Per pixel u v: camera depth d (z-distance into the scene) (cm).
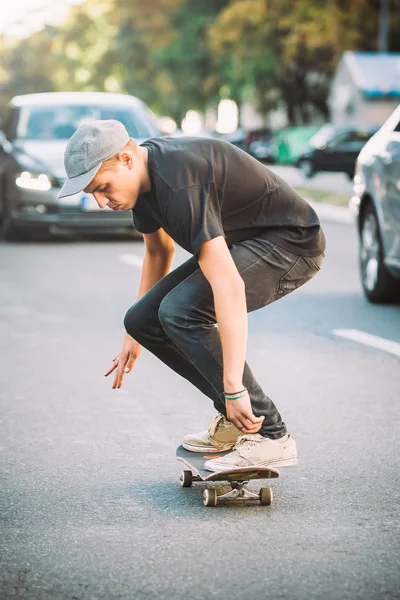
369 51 5300
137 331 453
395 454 528
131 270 1272
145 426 584
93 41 8356
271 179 432
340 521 424
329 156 3822
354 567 371
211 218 408
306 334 868
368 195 1008
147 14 6431
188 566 373
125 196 410
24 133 1593
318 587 353
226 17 5284
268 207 432
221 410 439
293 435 564
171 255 479
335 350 801
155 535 407
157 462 514
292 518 428
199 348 428
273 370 732
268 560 379
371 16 5000
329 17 4919
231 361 410
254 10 5169
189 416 607
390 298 1019
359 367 740
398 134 967
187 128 8656
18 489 471
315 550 389
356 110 5125
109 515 433
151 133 1566
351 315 962
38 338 853
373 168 991
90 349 809
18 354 789
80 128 407
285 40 5066
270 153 5284
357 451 533
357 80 5078
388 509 441
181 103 6606
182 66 6328
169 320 430
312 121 6075
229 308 405
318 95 5769
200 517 430
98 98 1641
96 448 539
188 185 405
